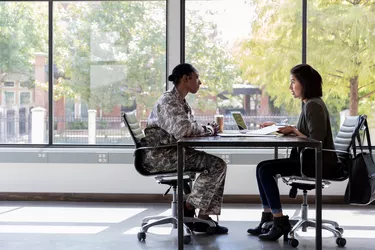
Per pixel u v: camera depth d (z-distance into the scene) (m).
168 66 6.20
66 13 6.31
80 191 6.17
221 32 6.21
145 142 4.37
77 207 5.82
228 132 4.45
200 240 4.37
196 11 6.19
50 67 6.34
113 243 4.27
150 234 4.60
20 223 5.00
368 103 6.08
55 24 6.32
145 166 4.38
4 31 6.35
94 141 6.35
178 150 3.55
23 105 6.39
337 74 6.09
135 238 4.45
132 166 6.12
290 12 6.13
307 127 4.17
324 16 6.09
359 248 4.16
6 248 4.09
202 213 4.48
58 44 6.33
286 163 4.27
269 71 6.20
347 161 4.16
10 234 4.56
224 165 4.38
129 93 6.32
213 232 4.57
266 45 6.18
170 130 4.21
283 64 6.17
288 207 5.82
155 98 6.30
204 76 6.24
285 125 4.57
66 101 6.36
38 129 6.38
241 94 6.23
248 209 5.74
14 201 6.16
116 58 6.30
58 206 5.87
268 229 4.49
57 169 6.16
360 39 6.05
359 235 4.60
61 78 6.35
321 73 6.11
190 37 6.21
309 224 4.39
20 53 6.36
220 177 4.39
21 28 6.34
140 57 6.29
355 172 4.05
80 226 4.89
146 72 6.29
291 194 4.41
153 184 6.13
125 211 5.62
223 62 6.22
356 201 4.05
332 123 6.13
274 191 4.29
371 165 4.08
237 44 6.21
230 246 4.18
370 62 6.05
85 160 6.11
